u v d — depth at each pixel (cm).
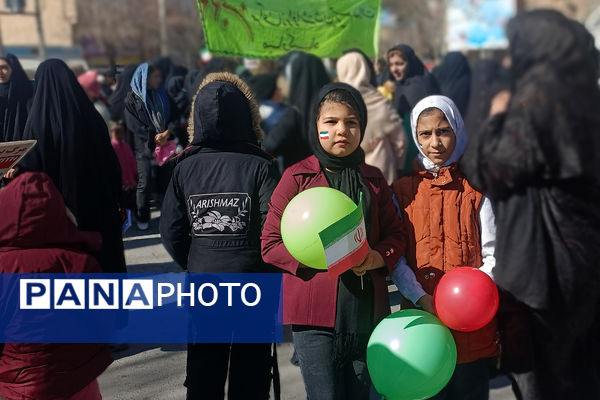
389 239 256
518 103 217
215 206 283
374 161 467
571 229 217
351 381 268
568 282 219
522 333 232
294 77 443
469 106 237
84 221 386
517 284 224
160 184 312
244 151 290
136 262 638
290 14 638
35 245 247
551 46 212
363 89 469
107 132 404
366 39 670
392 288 495
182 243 301
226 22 620
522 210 222
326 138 255
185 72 902
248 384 298
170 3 2997
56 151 378
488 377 263
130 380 400
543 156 213
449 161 258
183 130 704
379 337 244
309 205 237
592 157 211
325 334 258
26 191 243
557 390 236
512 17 225
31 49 2950
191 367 296
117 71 734
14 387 247
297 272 258
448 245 256
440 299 238
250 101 313
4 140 505
